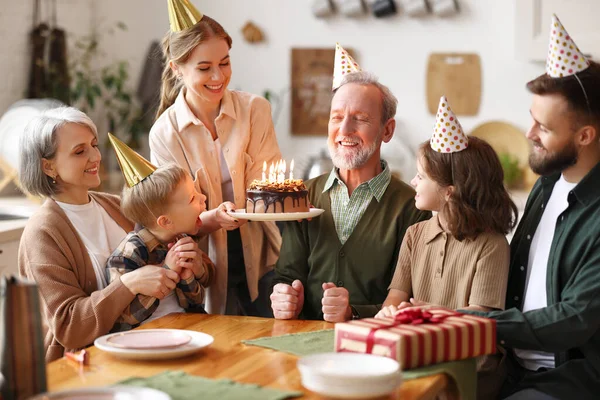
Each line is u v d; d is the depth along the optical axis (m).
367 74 2.20
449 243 1.97
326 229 2.20
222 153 2.51
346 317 1.96
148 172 2.05
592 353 1.84
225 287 2.46
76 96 4.32
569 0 4.11
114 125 4.65
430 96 4.54
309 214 2.05
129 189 2.06
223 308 2.47
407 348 1.48
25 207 3.54
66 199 2.13
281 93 4.69
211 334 1.81
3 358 1.31
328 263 2.17
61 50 4.30
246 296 2.61
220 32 2.37
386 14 4.48
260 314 2.64
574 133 1.84
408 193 2.21
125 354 1.56
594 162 1.89
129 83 4.78
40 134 2.05
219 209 2.24
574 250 1.84
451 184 1.94
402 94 4.58
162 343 1.64
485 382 1.92
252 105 2.57
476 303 1.88
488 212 1.91
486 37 4.45
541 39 4.18
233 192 2.51
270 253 2.63
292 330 1.86
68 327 1.93
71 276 2.00
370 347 1.52
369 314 2.01
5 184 3.79
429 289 1.99
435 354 1.53
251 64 4.71
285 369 1.54
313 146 4.68
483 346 1.61
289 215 2.02
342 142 2.16
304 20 4.63
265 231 2.62
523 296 1.98
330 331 1.83
